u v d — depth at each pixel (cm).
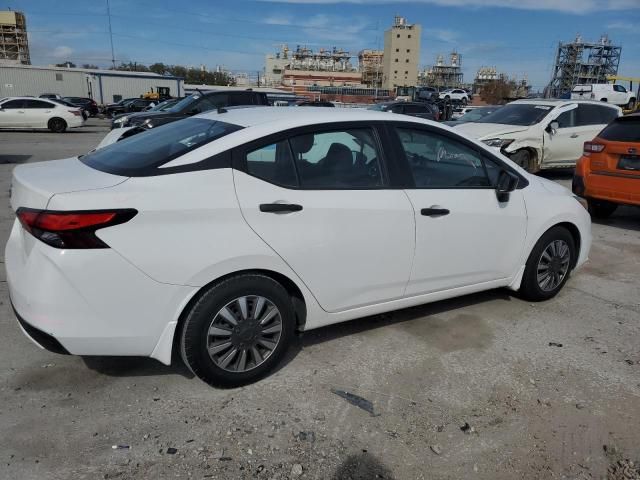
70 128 2608
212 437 261
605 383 322
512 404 298
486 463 251
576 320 414
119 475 234
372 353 350
